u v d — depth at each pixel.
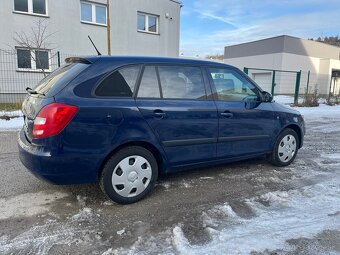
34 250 2.64
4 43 13.98
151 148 3.74
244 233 2.96
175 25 20.22
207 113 4.04
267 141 4.85
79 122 3.19
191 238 2.86
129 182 3.56
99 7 16.56
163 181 4.37
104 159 3.41
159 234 2.93
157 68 3.77
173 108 3.75
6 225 3.05
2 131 8.09
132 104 3.49
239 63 38.56
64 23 15.40
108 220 3.19
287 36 32.75
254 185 4.28
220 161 4.38
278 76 31.12
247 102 4.53
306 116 12.84
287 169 5.05
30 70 14.70
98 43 16.70
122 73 3.52
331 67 36.00
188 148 3.96
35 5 14.58
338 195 3.95
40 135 3.14
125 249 2.67
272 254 2.63
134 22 17.95
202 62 4.18
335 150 6.52
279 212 3.44
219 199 3.78
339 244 2.82
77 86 3.27
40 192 3.88
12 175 4.50
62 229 2.99
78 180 3.33
